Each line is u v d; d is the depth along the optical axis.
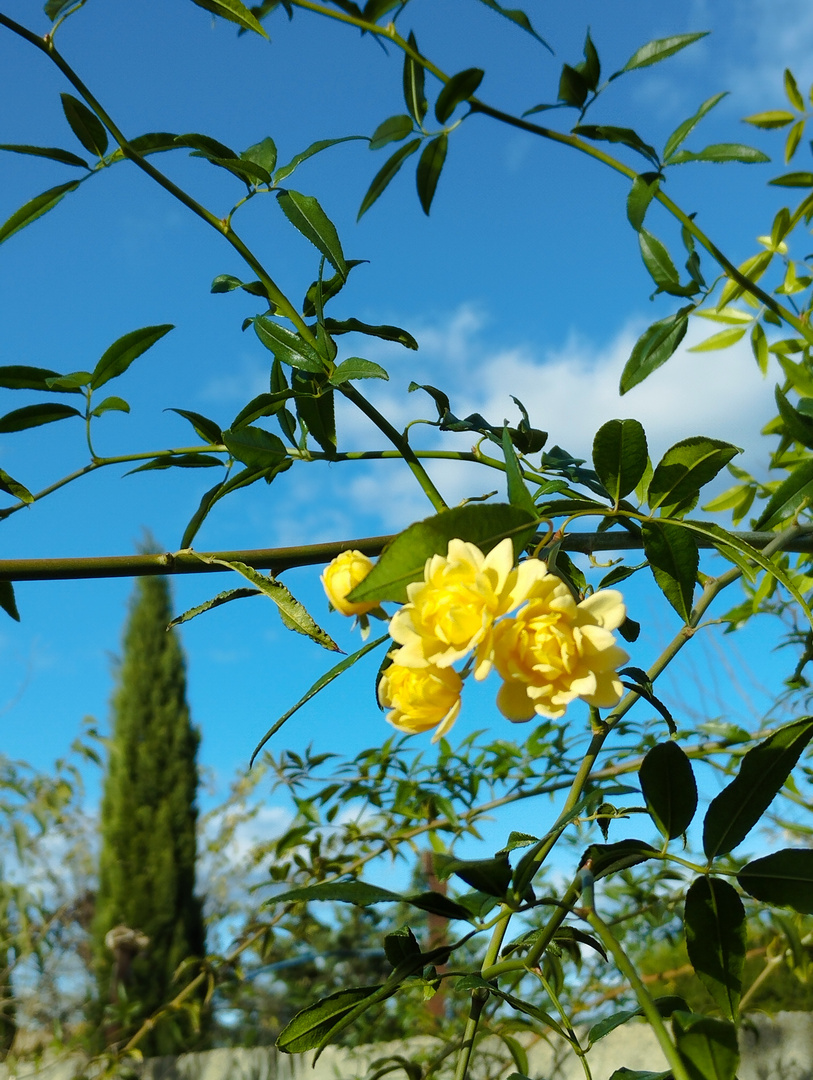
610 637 0.18
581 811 0.20
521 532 0.20
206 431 0.32
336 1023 0.21
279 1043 0.20
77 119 0.28
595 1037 0.21
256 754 0.21
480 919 0.21
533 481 0.30
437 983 0.22
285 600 0.26
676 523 0.23
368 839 0.67
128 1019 0.97
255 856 1.05
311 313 0.30
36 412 0.30
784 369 0.46
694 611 0.28
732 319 0.49
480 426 0.31
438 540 0.19
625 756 0.51
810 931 0.59
